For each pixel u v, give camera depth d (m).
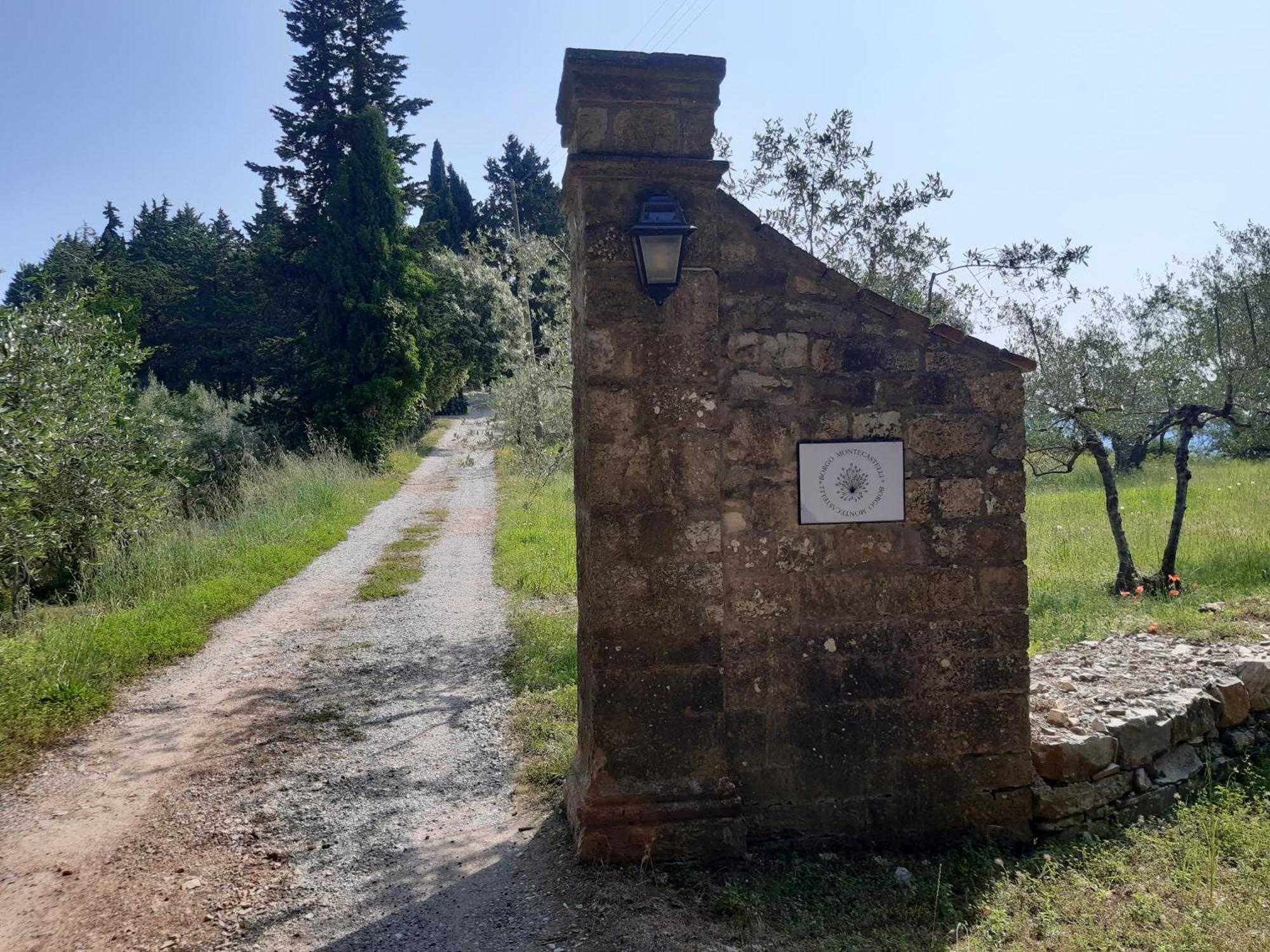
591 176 4.21
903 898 4.17
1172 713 5.31
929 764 4.68
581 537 4.73
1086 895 4.14
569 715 6.68
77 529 10.96
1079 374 10.55
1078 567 11.11
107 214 64.25
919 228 8.63
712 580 4.34
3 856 4.81
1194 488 16.52
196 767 6.03
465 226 50.53
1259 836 4.58
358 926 3.97
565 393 11.97
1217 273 13.33
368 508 20.34
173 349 38.34
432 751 6.17
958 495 4.70
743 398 4.48
